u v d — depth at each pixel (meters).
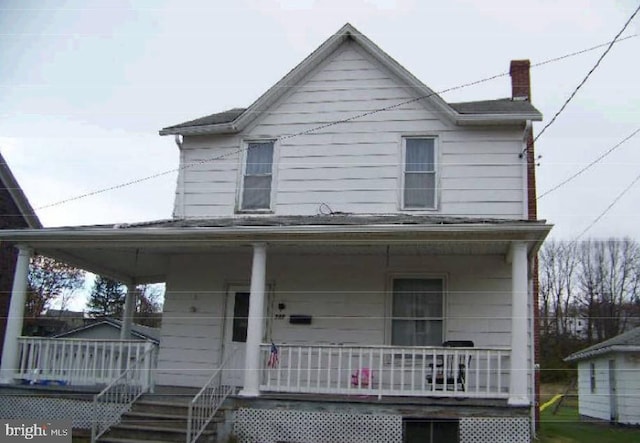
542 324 45.44
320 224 11.71
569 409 28.27
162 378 14.27
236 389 12.66
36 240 12.92
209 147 15.55
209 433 10.57
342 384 13.15
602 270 47.75
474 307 13.11
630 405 20.56
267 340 13.81
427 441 10.79
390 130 14.62
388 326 13.39
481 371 12.66
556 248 49.19
